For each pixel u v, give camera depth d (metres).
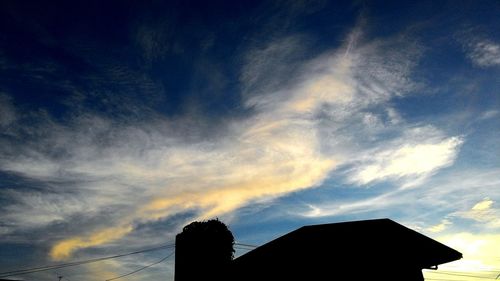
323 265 11.05
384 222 11.59
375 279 10.49
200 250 13.12
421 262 10.65
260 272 11.48
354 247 11.08
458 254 10.55
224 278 12.24
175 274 12.95
